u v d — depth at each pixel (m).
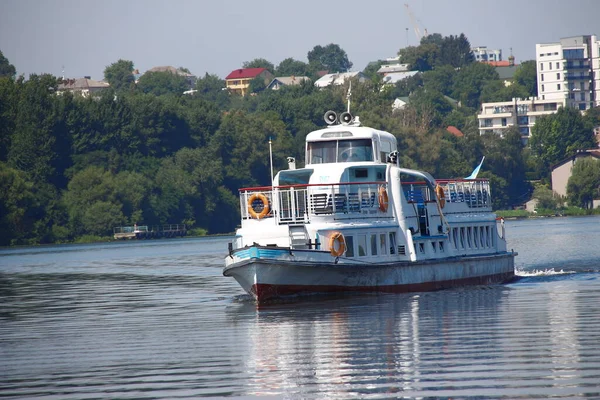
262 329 113.38
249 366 90.56
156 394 81.38
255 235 140.75
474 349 93.50
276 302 135.88
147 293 175.38
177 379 86.44
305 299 137.50
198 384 84.06
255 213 141.12
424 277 149.38
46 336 118.94
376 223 143.50
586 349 90.81
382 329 109.06
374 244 143.25
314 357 93.50
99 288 194.00
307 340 103.75
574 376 80.25
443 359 89.44
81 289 193.50
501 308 124.69
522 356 88.88
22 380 89.56
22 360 100.62
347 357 92.62
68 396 82.31
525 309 122.56
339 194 140.62
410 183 157.12
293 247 138.25
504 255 171.50
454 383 80.00
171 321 127.44
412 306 129.50
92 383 86.75
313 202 139.12
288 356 94.56
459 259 157.25
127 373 90.44
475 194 170.00
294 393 79.44
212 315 131.25
